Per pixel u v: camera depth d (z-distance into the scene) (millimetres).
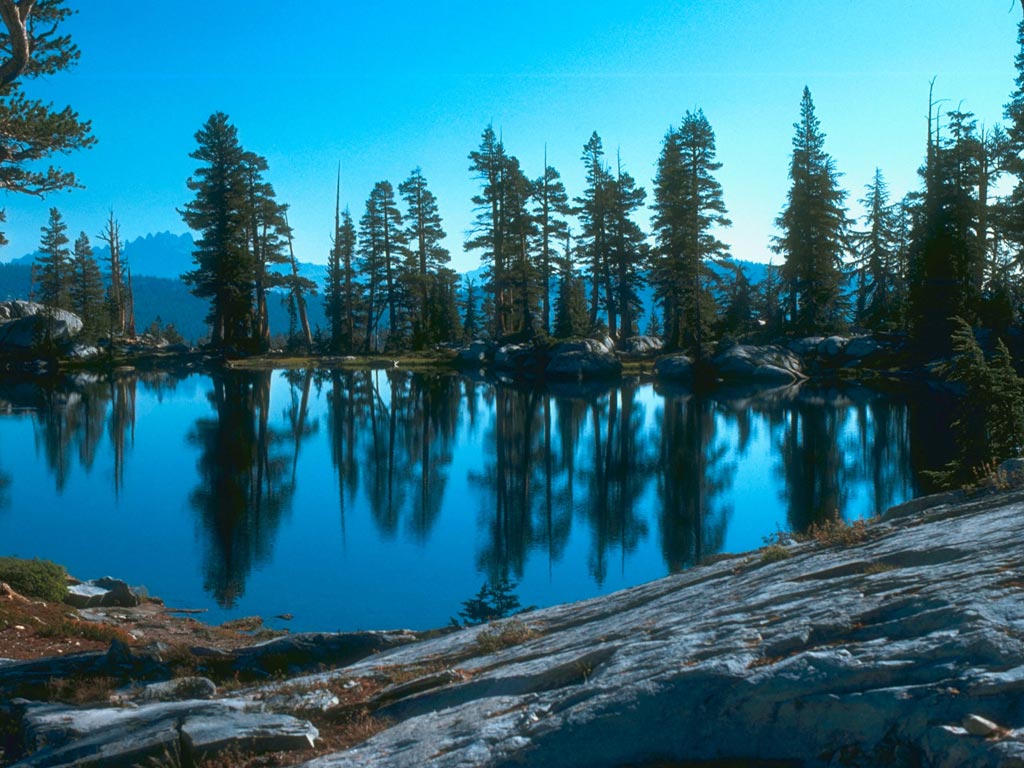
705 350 54906
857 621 4852
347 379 55125
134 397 44781
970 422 13023
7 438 31234
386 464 26625
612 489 22703
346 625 12633
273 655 9422
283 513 20172
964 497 8555
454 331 84500
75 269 92312
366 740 5738
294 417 37469
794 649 4727
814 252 59031
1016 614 4227
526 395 45812
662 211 63844
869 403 38344
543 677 5809
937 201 46969
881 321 60062
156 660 9055
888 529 7727
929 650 4172
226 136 65500
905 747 3807
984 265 52062
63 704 7391
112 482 23641
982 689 3777
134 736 6094
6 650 10273
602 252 70125
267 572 15492
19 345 61844
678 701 4555
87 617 12430
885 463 24812
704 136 61281
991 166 55312
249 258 66688
